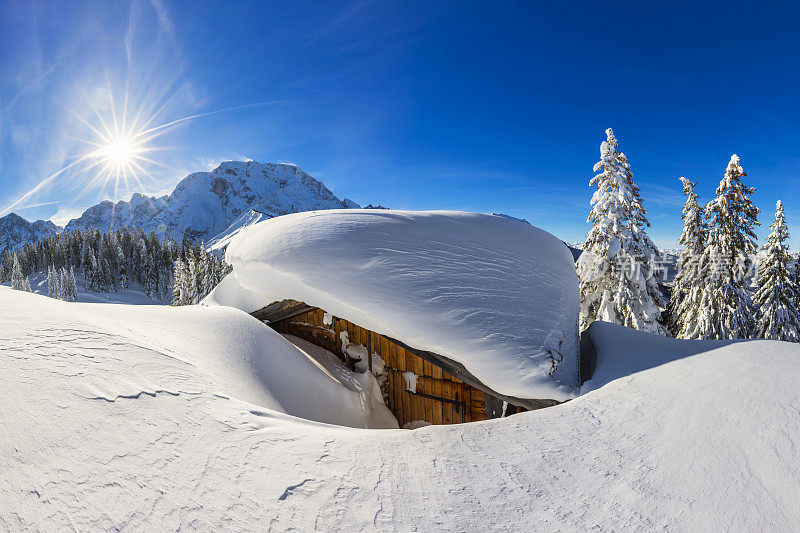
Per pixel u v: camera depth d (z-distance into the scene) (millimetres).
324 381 7020
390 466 3111
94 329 4324
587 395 4559
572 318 7367
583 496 2750
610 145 15086
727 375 4141
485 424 4004
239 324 7016
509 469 3123
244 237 8820
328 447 3297
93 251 98000
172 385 3734
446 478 2982
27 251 108812
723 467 2844
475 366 5949
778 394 3580
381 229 7625
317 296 6867
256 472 2750
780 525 2301
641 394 4254
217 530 2156
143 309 6926
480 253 7621
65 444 2402
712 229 16266
